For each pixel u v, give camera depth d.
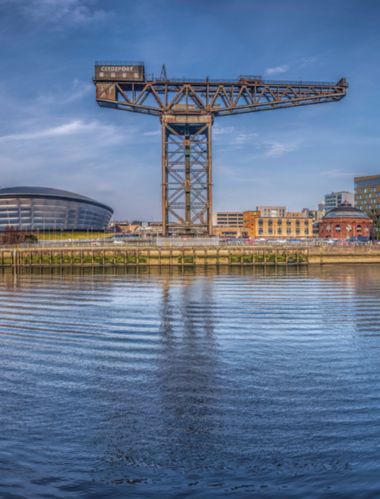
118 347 24.56
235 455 13.20
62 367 21.12
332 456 13.11
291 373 20.06
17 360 22.27
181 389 18.25
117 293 47.53
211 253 91.00
